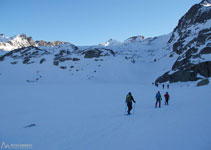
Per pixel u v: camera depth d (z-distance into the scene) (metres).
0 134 8.41
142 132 6.93
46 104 20.83
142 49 133.38
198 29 80.19
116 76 73.88
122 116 11.12
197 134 5.62
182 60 56.16
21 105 20.28
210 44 55.06
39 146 6.62
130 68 79.75
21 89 40.84
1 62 101.06
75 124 9.78
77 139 7.08
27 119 12.79
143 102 19.12
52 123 10.58
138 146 5.50
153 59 96.62
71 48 131.38
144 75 76.19
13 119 12.99
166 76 53.75
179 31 108.25
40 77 77.00
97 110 15.74
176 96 21.20
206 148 4.55
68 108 17.77
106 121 9.87
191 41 69.81
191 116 8.21
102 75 74.81
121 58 93.62
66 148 6.16
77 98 26.09
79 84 59.16
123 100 22.89
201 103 11.84
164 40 146.62
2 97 27.70
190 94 20.45
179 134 5.94
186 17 108.19
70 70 81.50
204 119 7.20
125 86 48.16
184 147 4.86
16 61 100.38
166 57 88.69
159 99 14.26
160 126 7.37
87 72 77.25
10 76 79.19
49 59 99.56
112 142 6.24
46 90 38.72
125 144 5.86
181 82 45.59
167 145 5.20
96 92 34.47
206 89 21.59
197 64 45.44
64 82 68.62
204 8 93.19
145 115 10.45
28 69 88.19
